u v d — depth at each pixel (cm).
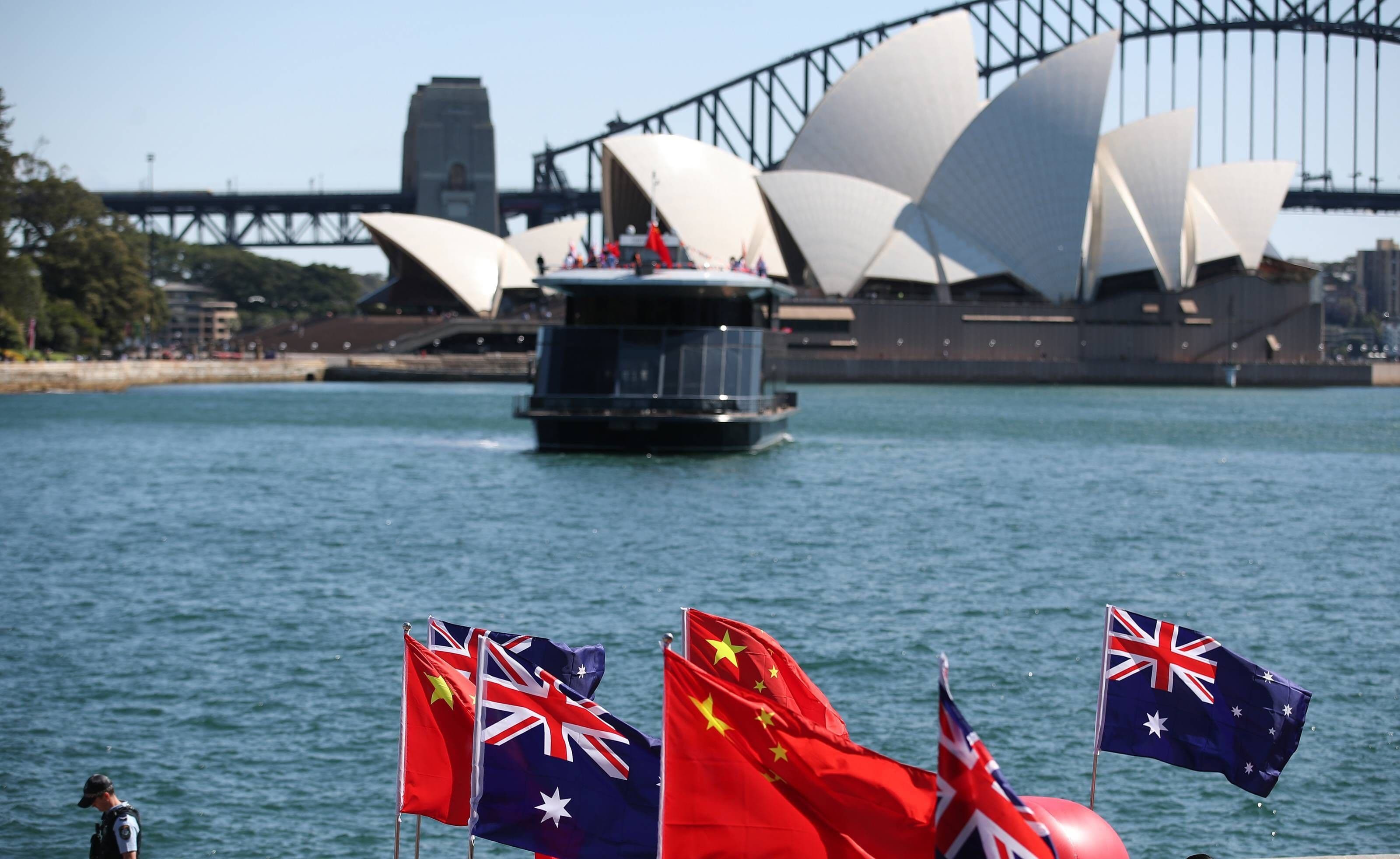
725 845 1848
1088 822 1902
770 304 10938
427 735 2133
